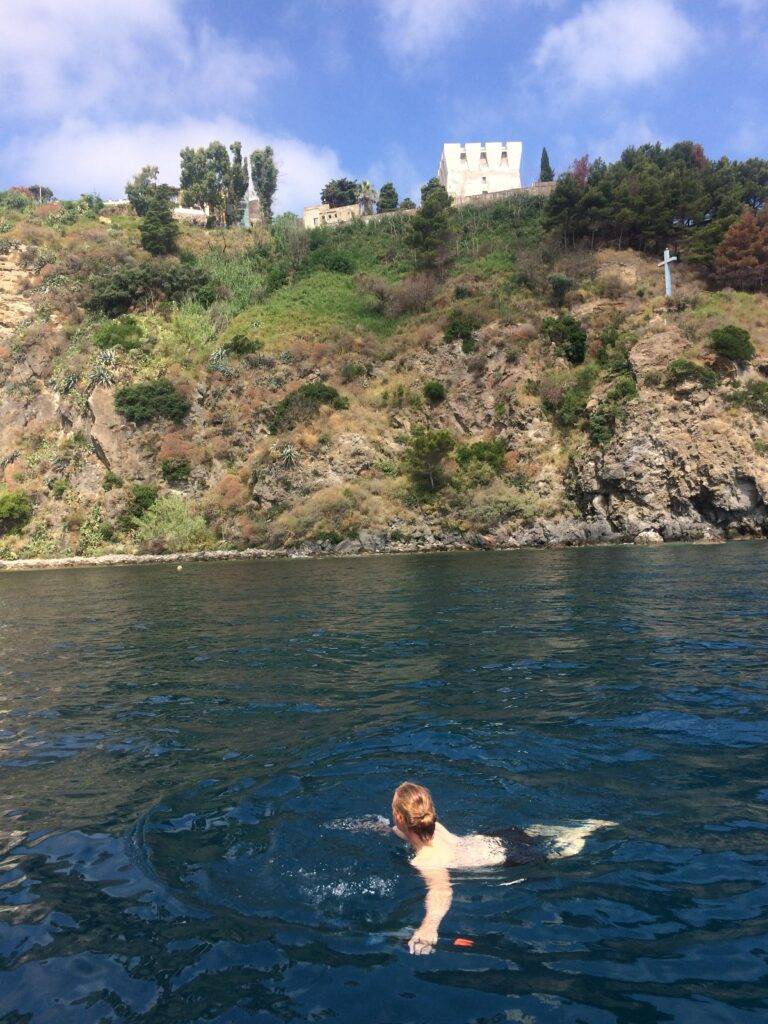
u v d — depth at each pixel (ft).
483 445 147.95
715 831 13.88
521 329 160.45
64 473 167.12
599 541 128.26
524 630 39.24
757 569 67.62
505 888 12.17
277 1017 9.24
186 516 150.51
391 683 28.25
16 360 188.24
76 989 10.01
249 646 38.63
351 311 196.13
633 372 138.31
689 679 26.37
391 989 9.71
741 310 148.05
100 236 238.07
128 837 14.89
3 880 13.26
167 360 176.35
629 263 173.78
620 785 16.38
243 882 12.74
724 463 121.19
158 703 26.91
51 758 20.80
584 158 202.69
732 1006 9.09
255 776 18.21
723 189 187.52
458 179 297.12
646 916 11.15
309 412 161.17
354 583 74.43
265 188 289.94
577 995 9.43
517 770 17.57
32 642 44.88
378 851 13.71
